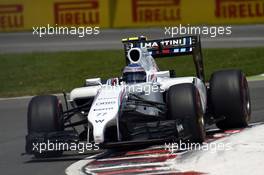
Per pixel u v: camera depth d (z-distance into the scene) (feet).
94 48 288.51
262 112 149.79
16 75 251.80
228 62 242.99
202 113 110.22
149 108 113.29
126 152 110.63
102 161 104.78
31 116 110.73
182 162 96.48
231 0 312.50
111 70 243.81
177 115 106.63
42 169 104.01
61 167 104.01
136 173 92.12
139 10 325.62
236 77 121.80
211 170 89.56
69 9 333.21
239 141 107.65
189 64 240.73
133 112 109.50
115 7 328.49
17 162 113.70
